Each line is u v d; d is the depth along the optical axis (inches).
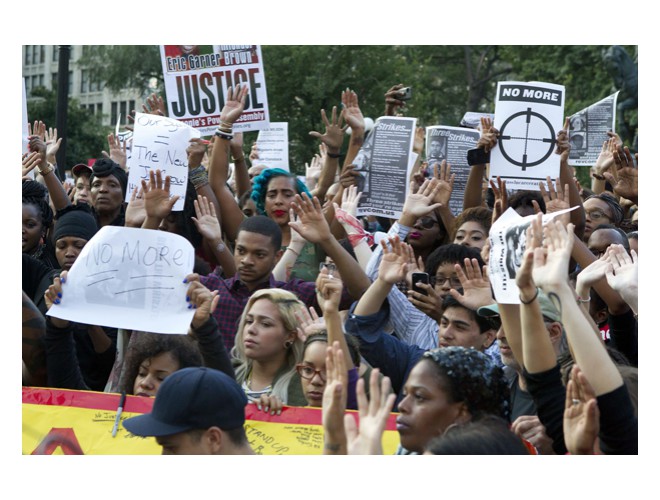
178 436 139.3
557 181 249.6
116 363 206.7
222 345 180.4
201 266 242.1
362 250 250.1
